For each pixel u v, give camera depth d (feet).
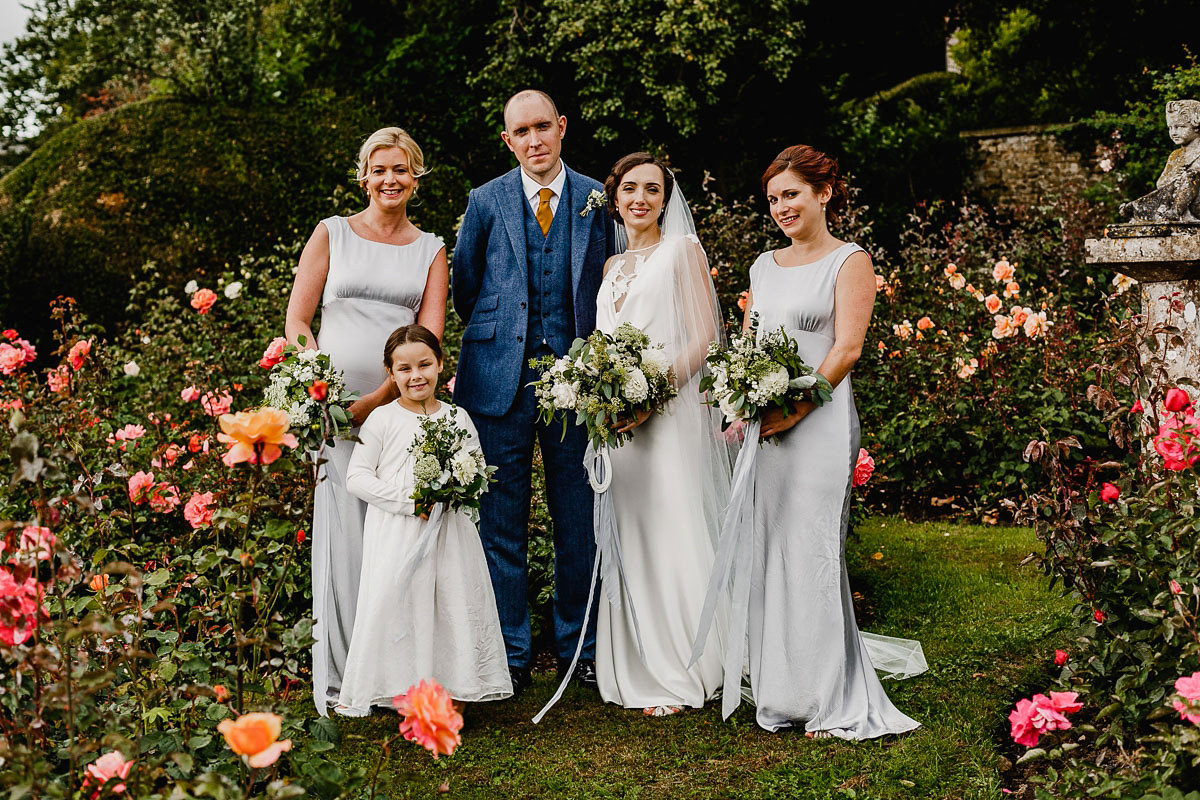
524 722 11.33
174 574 11.52
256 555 7.60
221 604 9.14
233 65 39.27
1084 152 46.60
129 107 36.76
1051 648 12.62
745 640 12.33
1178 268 12.20
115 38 49.01
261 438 7.15
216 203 34.14
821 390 10.46
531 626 13.87
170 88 41.91
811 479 10.72
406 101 44.11
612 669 11.82
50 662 6.60
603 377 11.03
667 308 11.73
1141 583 8.96
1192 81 38.99
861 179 48.32
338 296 12.25
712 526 11.97
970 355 21.02
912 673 12.03
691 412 11.84
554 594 12.98
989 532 18.43
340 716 11.41
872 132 49.70
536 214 12.61
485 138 43.86
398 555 10.85
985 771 9.48
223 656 9.12
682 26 39.73
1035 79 52.44
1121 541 9.04
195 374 19.52
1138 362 10.82
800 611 10.71
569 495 12.57
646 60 40.78
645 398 11.16
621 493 11.80
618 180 11.89
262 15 47.67
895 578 15.96
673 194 12.07
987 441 20.71
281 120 36.91
